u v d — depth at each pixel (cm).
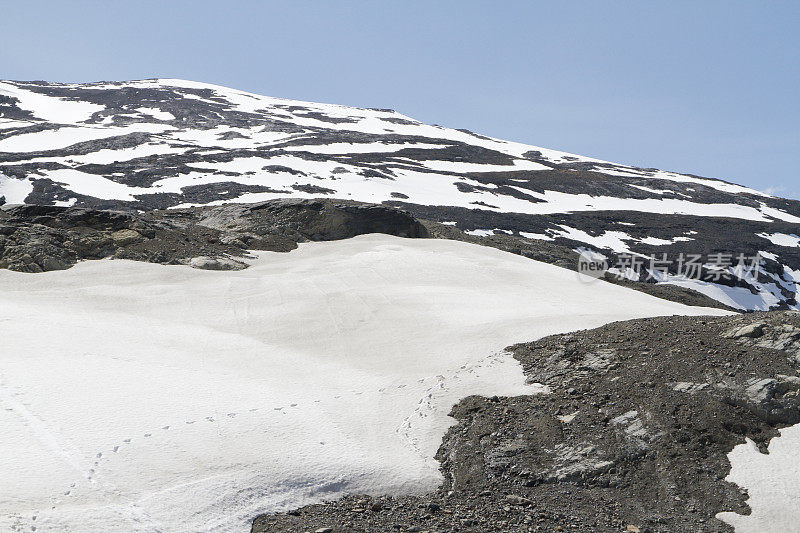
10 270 3441
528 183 12512
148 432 1683
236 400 1964
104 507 1329
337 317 2975
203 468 1539
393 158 13512
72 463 1496
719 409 1770
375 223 5125
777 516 1436
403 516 1465
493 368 2252
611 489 1602
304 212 5056
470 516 1481
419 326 2800
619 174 15112
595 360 2147
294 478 1557
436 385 2153
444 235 6062
